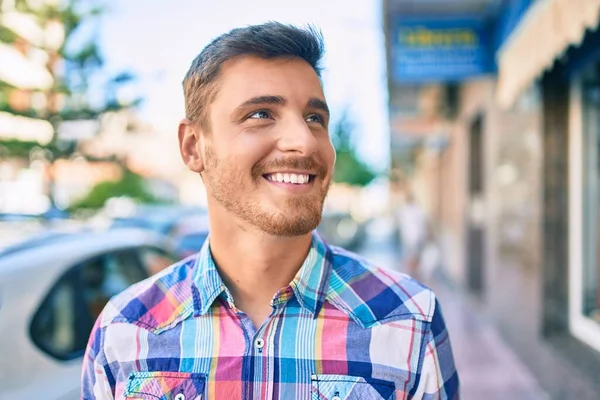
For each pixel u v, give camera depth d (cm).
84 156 619
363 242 1825
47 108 562
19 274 224
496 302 553
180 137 135
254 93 118
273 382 119
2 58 520
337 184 2708
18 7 513
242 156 118
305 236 125
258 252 124
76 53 559
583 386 322
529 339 433
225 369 120
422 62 510
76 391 220
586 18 254
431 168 1655
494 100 534
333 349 120
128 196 927
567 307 404
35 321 220
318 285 126
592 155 388
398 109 906
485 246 646
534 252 423
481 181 791
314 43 123
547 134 407
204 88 125
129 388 122
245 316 124
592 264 392
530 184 432
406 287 130
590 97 387
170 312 128
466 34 504
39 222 341
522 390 410
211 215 129
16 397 200
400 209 1105
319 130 125
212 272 127
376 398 117
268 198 118
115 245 291
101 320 132
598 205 381
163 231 682
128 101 594
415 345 123
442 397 125
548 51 303
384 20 468
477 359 488
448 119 920
